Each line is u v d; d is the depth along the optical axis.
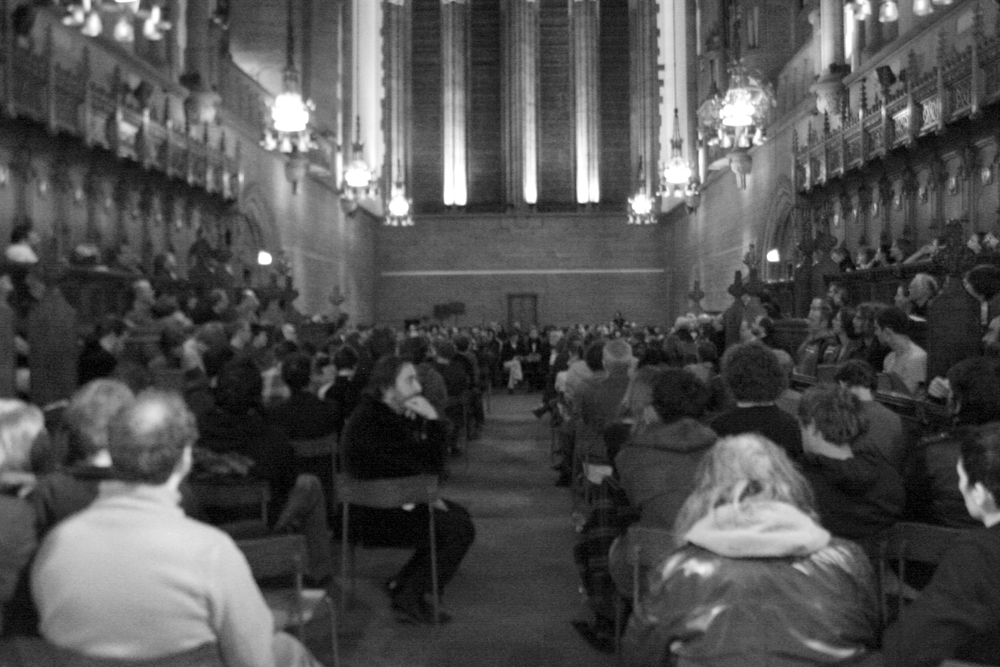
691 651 2.95
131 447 2.77
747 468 3.14
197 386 7.31
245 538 4.70
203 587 2.73
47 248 13.45
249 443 5.57
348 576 7.33
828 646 2.91
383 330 12.38
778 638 2.90
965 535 2.87
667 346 10.64
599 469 7.83
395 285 44.59
